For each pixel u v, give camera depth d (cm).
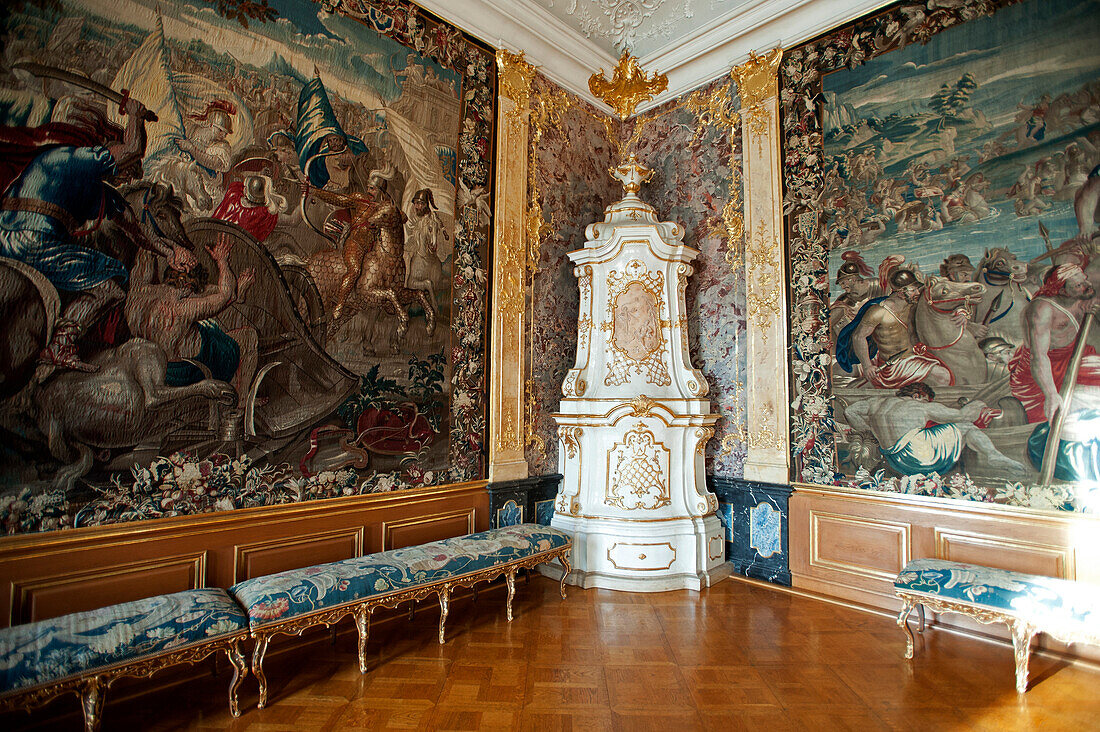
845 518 422
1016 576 309
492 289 464
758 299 475
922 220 395
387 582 312
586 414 454
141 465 291
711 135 518
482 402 454
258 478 332
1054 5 351
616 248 466
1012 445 355
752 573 468
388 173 398
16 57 259
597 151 562
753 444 474
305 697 281
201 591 273
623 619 381
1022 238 356
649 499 446
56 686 214
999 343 362
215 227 317
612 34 525
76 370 272
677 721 262
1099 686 296
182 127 307
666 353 468
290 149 349
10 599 253
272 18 344
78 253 273
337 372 367
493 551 366
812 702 279
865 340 418
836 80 442
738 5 471
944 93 390
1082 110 339
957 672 310
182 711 267
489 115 468
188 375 307
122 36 289
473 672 307
